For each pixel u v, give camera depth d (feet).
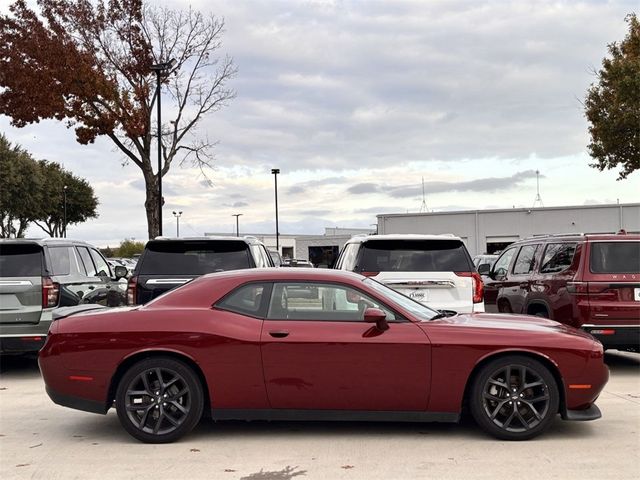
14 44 81.46
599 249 28.60
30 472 16.81
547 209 148.05
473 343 18.83
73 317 20.13
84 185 213.87
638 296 27.99
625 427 20.63
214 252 29.68
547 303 30.68
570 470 16.52
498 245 150.82
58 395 19.49
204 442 19.30
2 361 36.60
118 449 18.78
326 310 19.51
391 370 18.83
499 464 17.03
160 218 87.30
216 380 18.99
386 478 16.03
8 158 161.07
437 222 154.10
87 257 36.63
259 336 18.99
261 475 16.35
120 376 19.48
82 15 83.92
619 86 79.46
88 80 81.82
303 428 20.75
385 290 20.54
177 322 19.22
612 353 37.29
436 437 19.63
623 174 85.81
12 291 29.76
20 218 173.58
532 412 19.04
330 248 214.90
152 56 88.84
